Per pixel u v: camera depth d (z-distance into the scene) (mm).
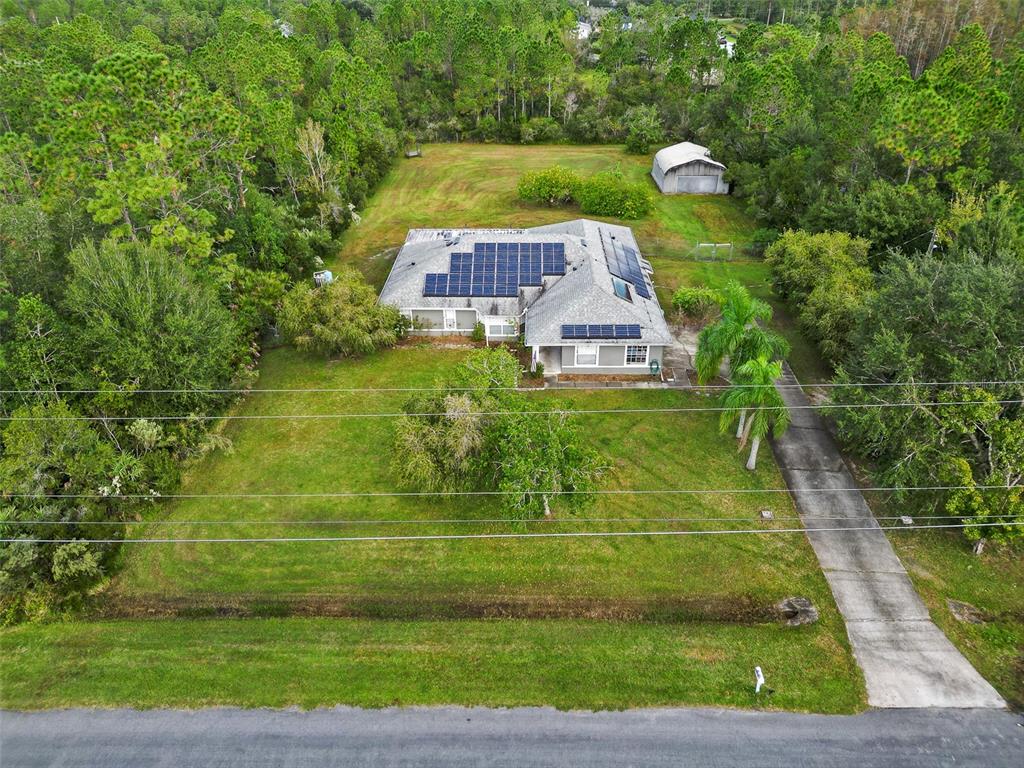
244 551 31109
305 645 26656
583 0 177625
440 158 84500
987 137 51438
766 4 157375
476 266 47375
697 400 40031
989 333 29422
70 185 43031
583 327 41188
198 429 35969
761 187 63344
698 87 96812
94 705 24500
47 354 33094
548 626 27438
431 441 31016
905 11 103688
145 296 34188
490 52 86875
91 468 30719
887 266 41844
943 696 24406
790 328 47031
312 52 92000
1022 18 97250
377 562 30469
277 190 65188
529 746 22953
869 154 54281
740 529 31672
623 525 32031
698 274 55031
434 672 25516
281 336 47469
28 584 28344
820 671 25328
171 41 110812
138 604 28922
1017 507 27719
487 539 31469
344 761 22547
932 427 29375
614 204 65500
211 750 22906
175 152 43656
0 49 81562
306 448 37219
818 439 37062
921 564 29766
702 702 24297
